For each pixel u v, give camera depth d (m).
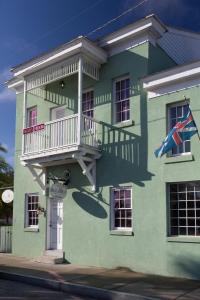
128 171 13.46
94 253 14.03
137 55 13.87
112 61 14.56
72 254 14.73
